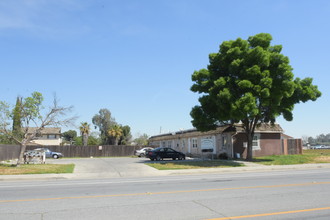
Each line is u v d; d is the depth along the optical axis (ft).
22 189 39.91
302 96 82.74
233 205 27.48
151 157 103.30
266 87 74.43
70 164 87.81
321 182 44.04
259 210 25.41
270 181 45.78
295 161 89.30
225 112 77.66
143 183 45.50
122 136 227.20
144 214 24.12
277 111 83.41
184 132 143.13
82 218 22.98
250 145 91.20
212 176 56.18
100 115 271.49
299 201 29.30
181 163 84.79
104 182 48.26
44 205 27.99
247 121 90.84
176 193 34.47
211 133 112.16
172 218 22.85
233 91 76.79
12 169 69.00
